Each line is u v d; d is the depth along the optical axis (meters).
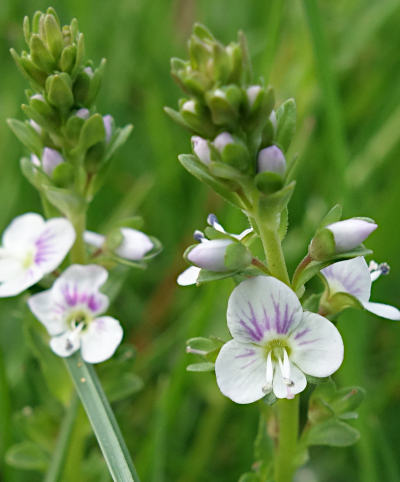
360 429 0.09
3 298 0.11
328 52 0.10
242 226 0.10
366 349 0.11
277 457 0.08
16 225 0.09
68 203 0.09
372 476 0.09
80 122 0.09
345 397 0.08
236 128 0.07
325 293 0.08
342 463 0.10
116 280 0.09
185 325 0.10
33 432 0.09
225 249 0.07
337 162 0.10
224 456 0.10
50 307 0.09
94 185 0.09
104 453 0.08
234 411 0.10
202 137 0.07
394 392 0.10
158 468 0.09
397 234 0.11
